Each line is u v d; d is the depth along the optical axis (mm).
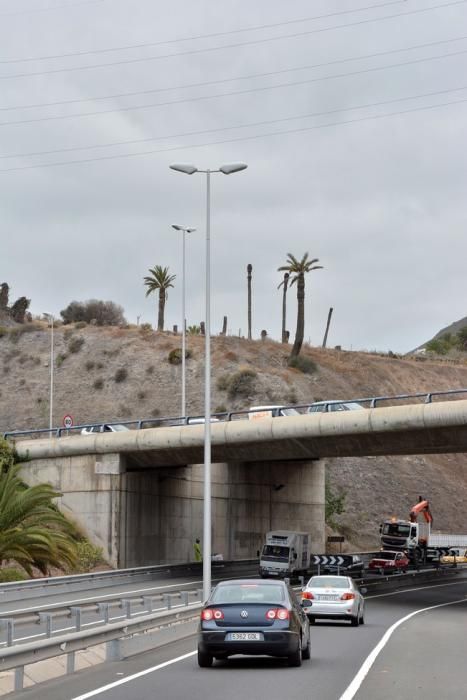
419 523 123625
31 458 101062
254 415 90062
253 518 111625
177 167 65438
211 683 24672
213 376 183750
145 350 193125
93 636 27906
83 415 180125
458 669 28672
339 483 154375
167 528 101750
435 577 117375
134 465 97438
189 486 105750
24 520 76500
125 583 81000
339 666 29453
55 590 69000
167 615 38875
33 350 199875
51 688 23688
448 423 77375
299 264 194000
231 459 96438
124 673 27266
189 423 94750
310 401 177750
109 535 94625
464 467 178750
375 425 81375
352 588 50188
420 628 49594
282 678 25891
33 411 182875
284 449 90812
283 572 97750
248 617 28359
